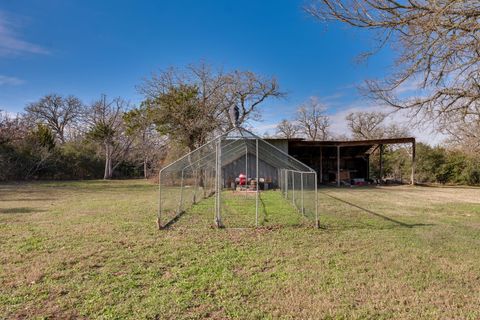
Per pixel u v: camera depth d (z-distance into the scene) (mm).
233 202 10945
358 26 4965
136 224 6781
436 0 3984
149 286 3340
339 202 11047
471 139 15836
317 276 3664
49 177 26391
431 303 2955
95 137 29531
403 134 25062
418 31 4469
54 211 8695
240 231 6047
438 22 4125
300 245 5043
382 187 18844
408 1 4355
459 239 5449
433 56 5008
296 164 10609
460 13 4043
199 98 18641
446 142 19750
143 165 33281
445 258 4371
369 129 34531
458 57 5031
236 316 2686
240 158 17875
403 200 11719
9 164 22781
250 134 7004
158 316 2678
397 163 24047
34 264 4070
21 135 24297
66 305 2881
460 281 3523
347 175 23031
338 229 6258
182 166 9695
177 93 18031
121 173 32875
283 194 13656
